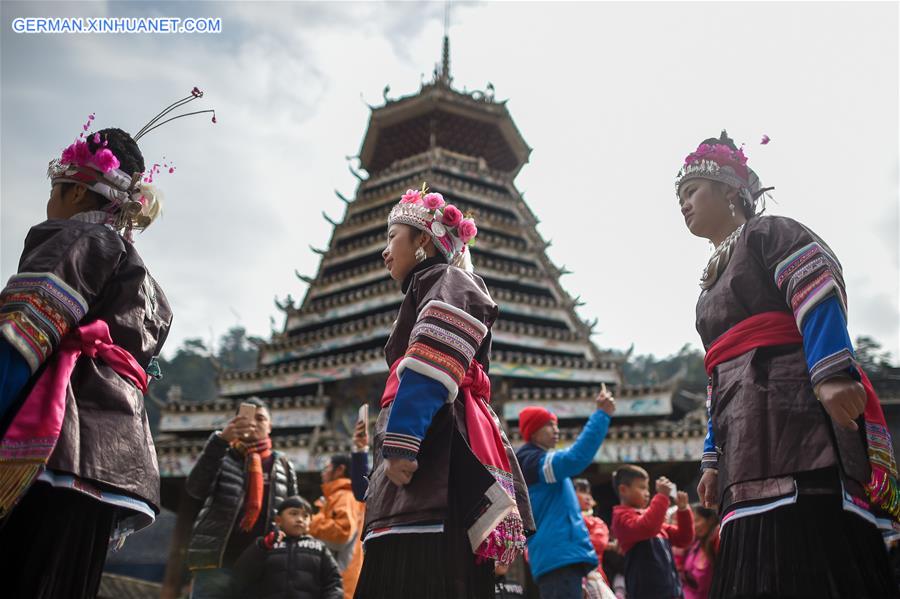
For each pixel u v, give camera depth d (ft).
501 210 109.81
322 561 21.76
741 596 9.52
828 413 9.57
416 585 9.53
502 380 82.79
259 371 89.04
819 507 9.45
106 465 9.61
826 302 9.90
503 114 117.91
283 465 23.16
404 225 12.40
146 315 11.03
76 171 11.57
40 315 9.32
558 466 19.98
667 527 26.84
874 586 9.08
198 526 20.94
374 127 119.85
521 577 57.11
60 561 9.20
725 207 12.60
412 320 11.47
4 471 8.68
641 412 80.53
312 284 104.78
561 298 100.12
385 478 10.27
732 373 10.68
